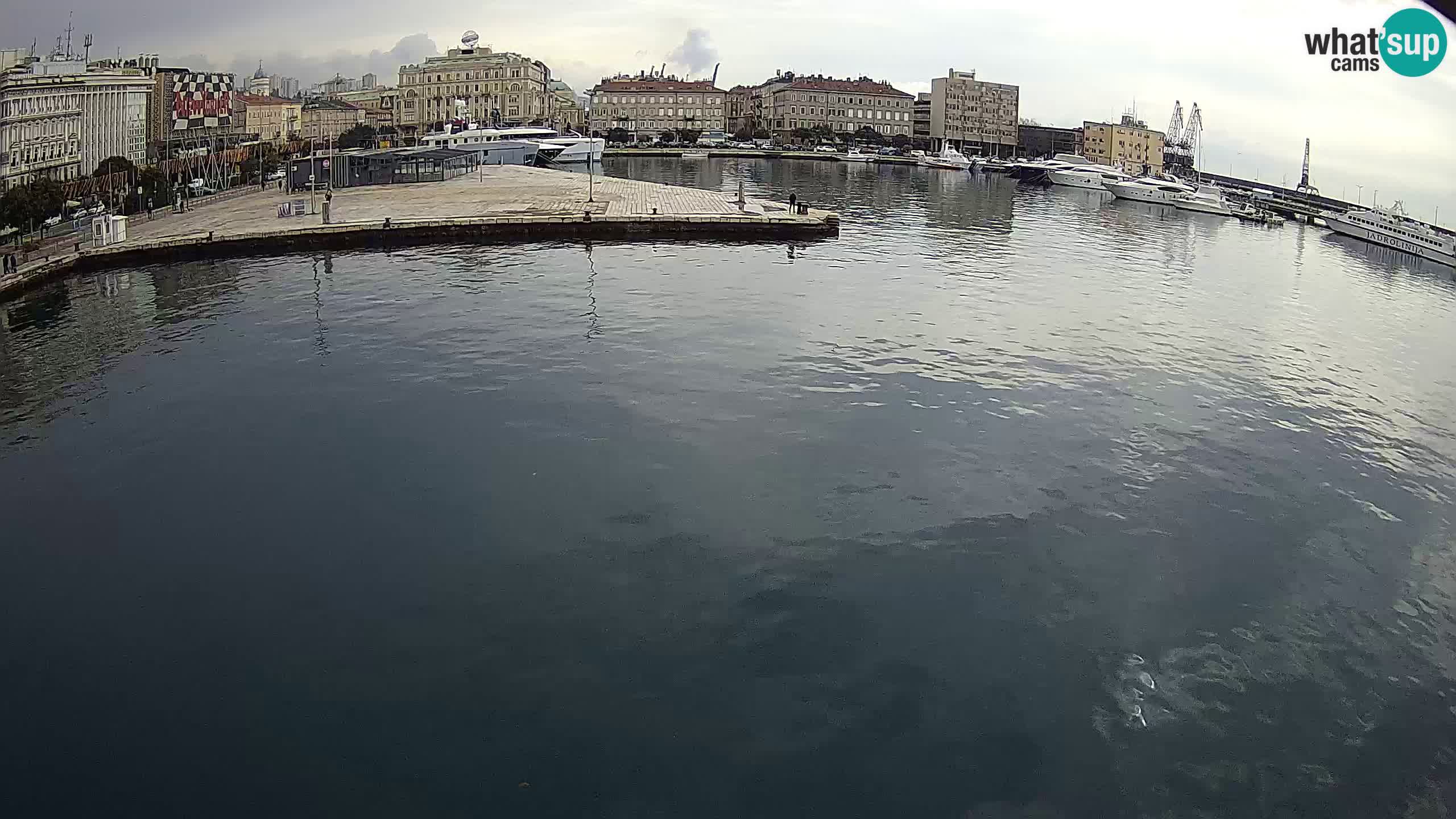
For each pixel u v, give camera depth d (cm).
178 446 2759
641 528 2277
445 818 1422
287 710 1638
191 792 1464
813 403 3194
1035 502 2520
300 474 2564
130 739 1571
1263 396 3609
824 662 1795
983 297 5219
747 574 2088
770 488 2522
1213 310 5325
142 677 1720
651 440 2825
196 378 3378
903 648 1850
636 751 1559
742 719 1639
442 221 7031
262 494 2441
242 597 1973
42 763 1519
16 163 11519
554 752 1552
